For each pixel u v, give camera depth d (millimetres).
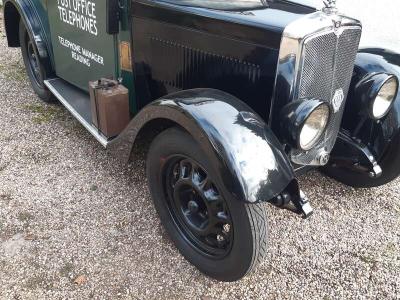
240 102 2182
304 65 2215
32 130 3830
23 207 2883
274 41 2230
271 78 2307
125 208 2926
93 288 2326
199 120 2037
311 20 2211
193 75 2684
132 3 2795
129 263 2498
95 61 3340
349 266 2561
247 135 1995
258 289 2385
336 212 3002
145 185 3158
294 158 2428
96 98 2893
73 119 4039
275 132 2385
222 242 2352
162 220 2607
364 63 2861
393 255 2650
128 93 2961
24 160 3400
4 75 4961
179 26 2619
